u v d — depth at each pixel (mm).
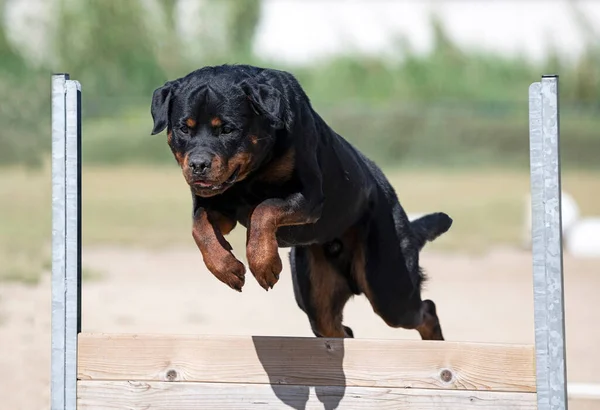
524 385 4855
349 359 5031
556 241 4738
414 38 43469
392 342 5004
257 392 5074
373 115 32844
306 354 5055
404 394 4984
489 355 4906
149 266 15609
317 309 6602
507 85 42281
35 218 19500
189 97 5211
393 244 6344
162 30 40531
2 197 22328
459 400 4930
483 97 41812
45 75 35156
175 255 17094
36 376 7898
